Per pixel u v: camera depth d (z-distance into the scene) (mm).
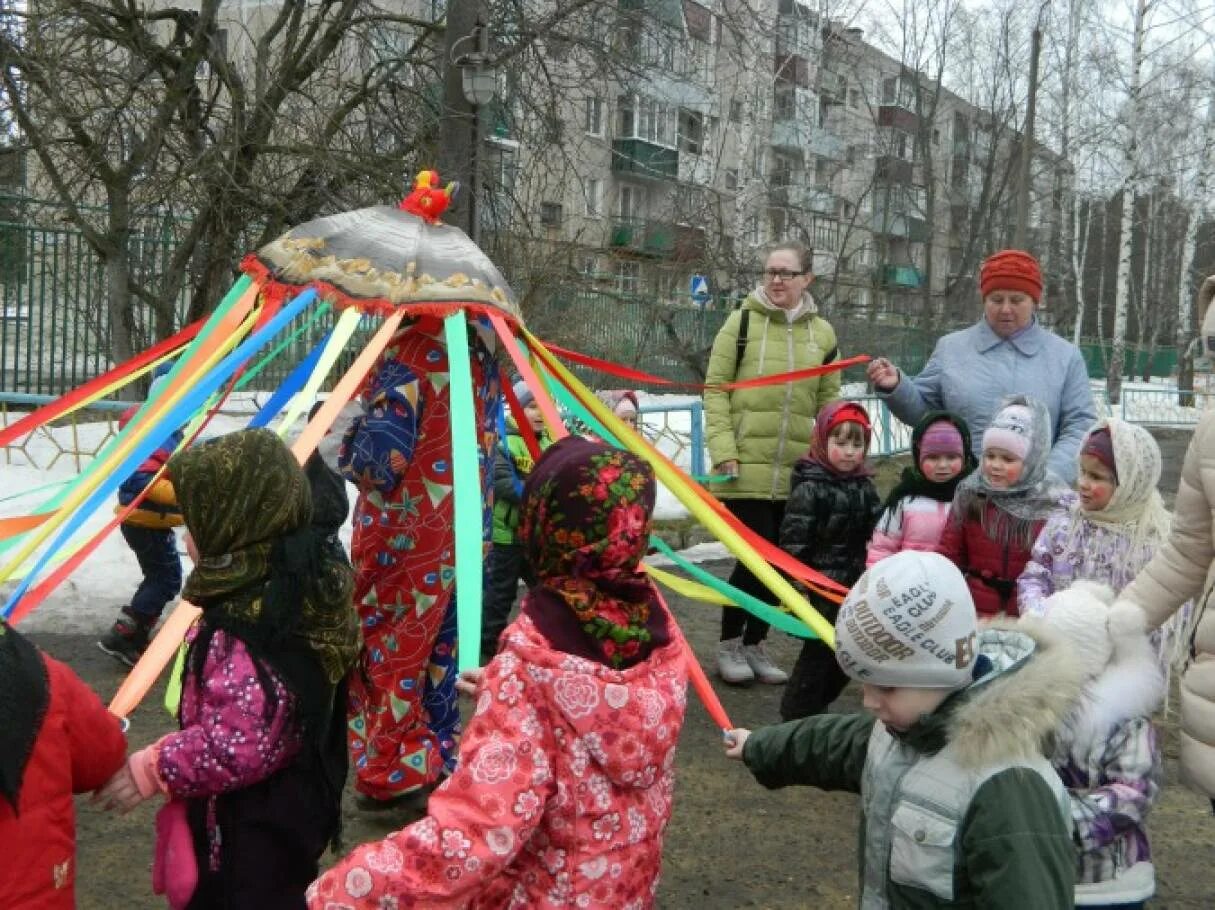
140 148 10633
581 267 16953
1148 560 3508
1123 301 30109
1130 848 2334
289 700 2113
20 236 10750
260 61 10812
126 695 2406
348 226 3443
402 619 3463
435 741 3588
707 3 19062
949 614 1934
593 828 1877
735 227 19328
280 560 2133
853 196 35938
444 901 1775
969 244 31531
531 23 11289
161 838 2184
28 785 1840
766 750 2396
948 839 1896
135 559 6672
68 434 9750
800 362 5270
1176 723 5172
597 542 1921
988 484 4004
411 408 3373
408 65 11703
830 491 4824
